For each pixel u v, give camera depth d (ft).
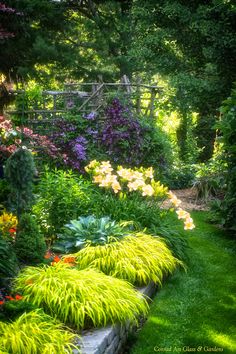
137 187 19.75
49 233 19.63
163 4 41.68
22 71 44.50
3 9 38.34
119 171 20.21
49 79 57.00
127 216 19.58
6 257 14.06
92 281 13.46
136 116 33.86
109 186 20.01
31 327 10.85
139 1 43.83
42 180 21.40
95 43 61.41
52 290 12.87
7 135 25.52
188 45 42.29
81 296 12.76
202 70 42.73
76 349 11.19
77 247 17.42
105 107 33.04
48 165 30.37
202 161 46.55
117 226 17.81
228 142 23.75
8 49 43.93
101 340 11.69
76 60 57.72
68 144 31.58
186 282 17.74
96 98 34.58
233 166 24.47
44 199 20.27
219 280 18.08
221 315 15.03
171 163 37.83
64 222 19.77
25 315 11.33
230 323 14.49
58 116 33.58
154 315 14.94
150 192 19.61
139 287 15.62
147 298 15.58
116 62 60.70
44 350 10.34
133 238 17.13
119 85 35.17
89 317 12.71
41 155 30.60
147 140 33.27
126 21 58.23
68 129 32.01
